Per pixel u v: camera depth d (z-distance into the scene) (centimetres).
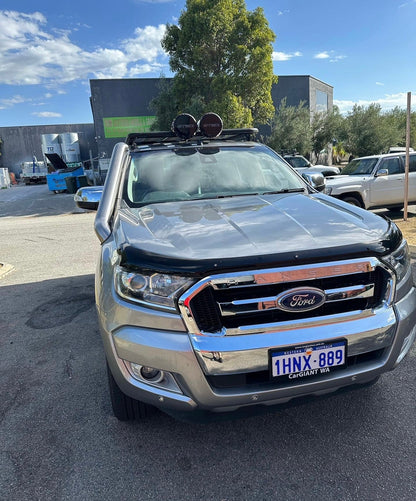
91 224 1152
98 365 330
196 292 177
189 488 198
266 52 2083
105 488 200
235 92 2158
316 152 3384
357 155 3161
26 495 198
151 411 244
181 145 357
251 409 192
